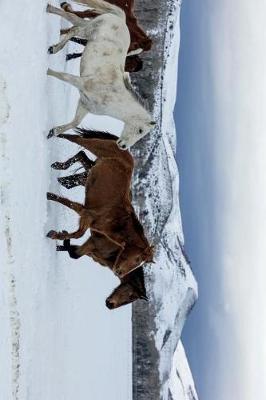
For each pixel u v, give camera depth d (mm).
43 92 13148
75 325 18547
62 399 16359
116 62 12828
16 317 11930
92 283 21859
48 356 14562
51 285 14586
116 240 13062
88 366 20766
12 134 11414
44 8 13070
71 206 13469
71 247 14172
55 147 14547
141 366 31562
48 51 13500
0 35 10828
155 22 32375
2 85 10938
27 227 12328
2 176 11141
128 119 13039
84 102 13336
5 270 11438
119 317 28016
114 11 12992
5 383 11570
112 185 13234
